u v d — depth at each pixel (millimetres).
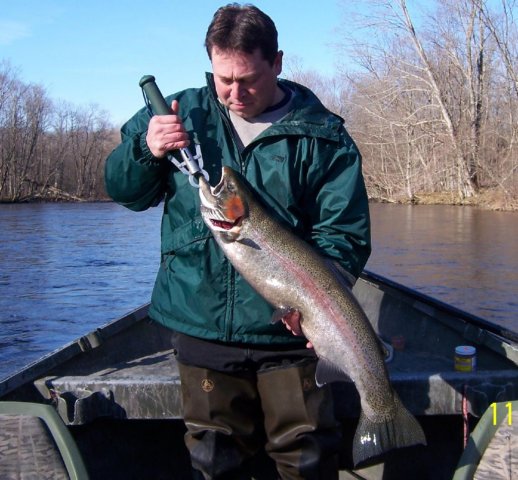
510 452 2191
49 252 20234
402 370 3359
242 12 2402
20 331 10836
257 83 2422
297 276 2383
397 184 36719
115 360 3621
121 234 25875
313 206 2559
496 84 33594
